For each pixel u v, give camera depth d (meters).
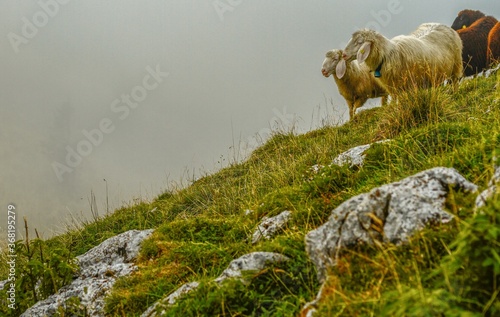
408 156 5.46
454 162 4.57
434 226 3.19
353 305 2.84
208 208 7.99
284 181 7.57
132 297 4.78
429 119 6.86
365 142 7.70
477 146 4.66
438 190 3.39
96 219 9.22
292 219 5.14
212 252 5.22
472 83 9.34
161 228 6.11
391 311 2.39
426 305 2.31
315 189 5.64
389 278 2.98
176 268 5.13
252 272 3.89
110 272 5.54
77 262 5.87
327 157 7.87
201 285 3.96
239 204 7.59
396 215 3.26
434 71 8.96
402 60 8.93
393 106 7.66
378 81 9.44
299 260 3.96
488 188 3.23
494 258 2.40
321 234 3.58
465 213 3.17
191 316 3.71
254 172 8.60
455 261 2.57
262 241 4.85
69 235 8.88
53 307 5.15
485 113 6.62
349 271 3.15
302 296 3.54
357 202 3.46
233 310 3.64
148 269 5.34
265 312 3.53
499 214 2.51
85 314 5.02
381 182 5.01
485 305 2.41
